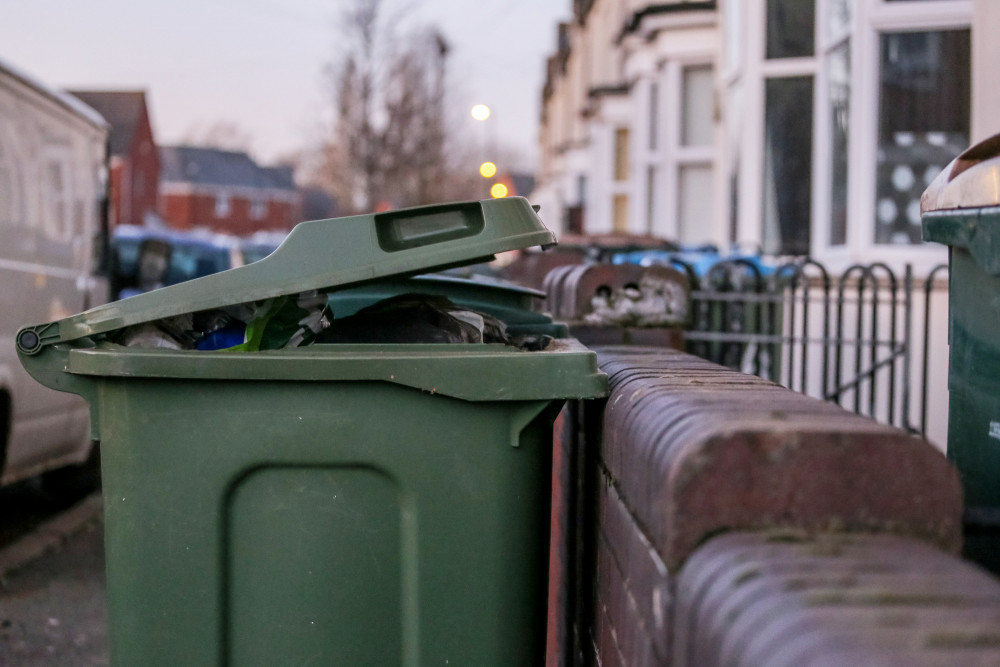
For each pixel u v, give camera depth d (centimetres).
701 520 127
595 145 2578
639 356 259
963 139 782
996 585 102
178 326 234
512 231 217
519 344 278
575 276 375
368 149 3359
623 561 171
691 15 1614
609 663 186
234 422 202
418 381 199
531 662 208
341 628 204
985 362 192
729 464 127
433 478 202
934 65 788
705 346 604
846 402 750
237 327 243
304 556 204
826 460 126
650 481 144
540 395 199
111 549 207
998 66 584
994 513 157
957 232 197
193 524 203
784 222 1025
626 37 1953
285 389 201
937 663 85
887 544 118
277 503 204
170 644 204
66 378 220
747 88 1038
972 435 198
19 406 570
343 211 3666
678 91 1655
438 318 251
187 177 8019
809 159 1018
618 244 1142
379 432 201
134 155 5522
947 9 777
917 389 726
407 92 3450
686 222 1677
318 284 216
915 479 125
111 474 207
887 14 793
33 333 220
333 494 204
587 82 3011
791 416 140
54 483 732
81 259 685
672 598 128
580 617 245
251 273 217
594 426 221
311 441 201
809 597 100
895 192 798
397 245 219
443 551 203
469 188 4450
